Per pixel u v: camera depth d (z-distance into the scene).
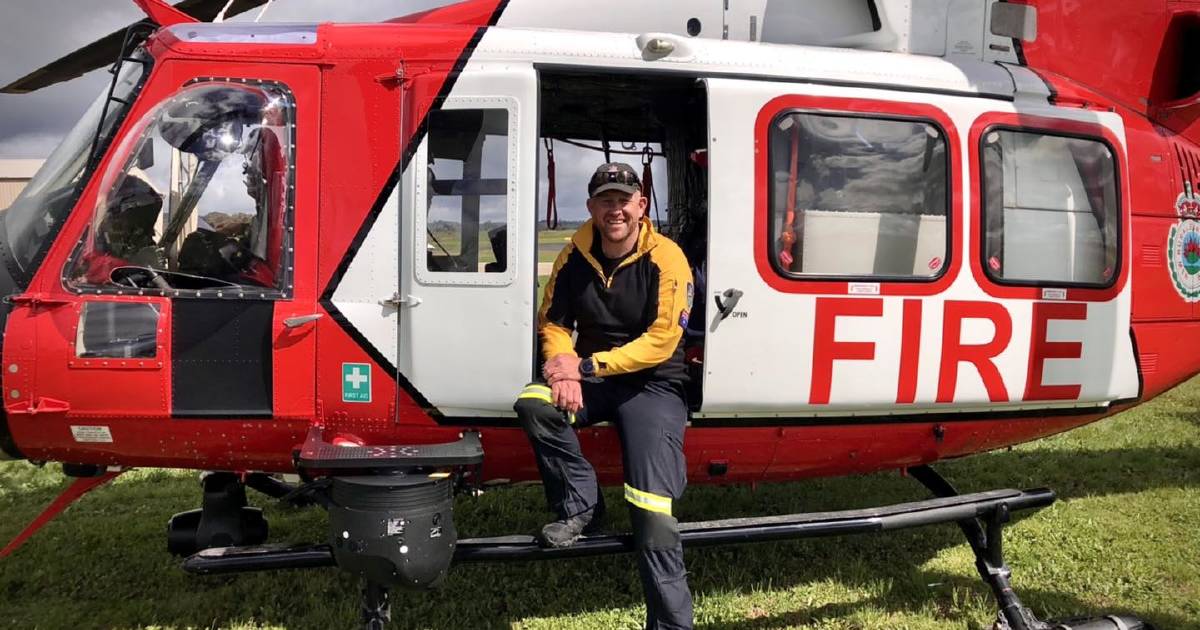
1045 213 2.80
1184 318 3.14
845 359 2.61
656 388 2.45
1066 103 2.89
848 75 2.66
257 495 4.09
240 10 3.34
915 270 2.68
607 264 2.47
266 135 2.42
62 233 2.33
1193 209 3.18
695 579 3.20
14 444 2.38
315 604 2.91
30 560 3.27
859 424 2.78
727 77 2.57
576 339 2.62
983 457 4.79
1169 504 3.95
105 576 3.14
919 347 2.67
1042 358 2.80
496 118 2.42
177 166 2.40
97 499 4.11
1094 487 4.26
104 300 2.31
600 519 2.95
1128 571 3.18
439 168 2.43
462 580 3.13
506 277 2.39
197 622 2.80
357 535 2.11
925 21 2.93
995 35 3.01
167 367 2.34
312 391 2.42
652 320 2.38
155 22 2.56
